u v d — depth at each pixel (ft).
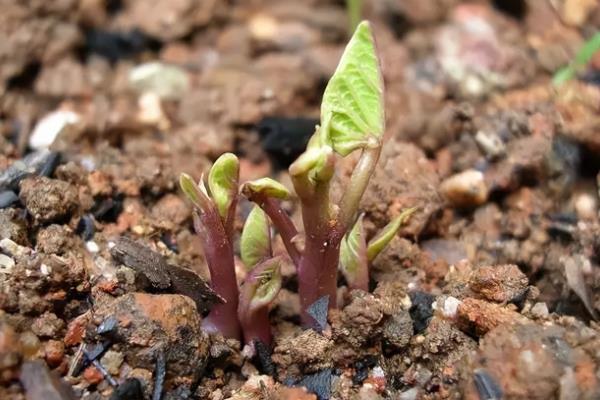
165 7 0.86
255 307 0.60
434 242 0.70
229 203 0.58
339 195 0.68
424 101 0.80
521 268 0.69
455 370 0.59
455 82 0.81
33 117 0.78
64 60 0.81
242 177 0.75
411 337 0.61
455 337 0.60
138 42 0.85
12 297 0.59
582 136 0.73
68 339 0.59
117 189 0.70
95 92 0.80
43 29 0.81
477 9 0.89
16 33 0.80
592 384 0.55
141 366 0.58
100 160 0.72
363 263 0.61
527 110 0.75
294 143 0.75
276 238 0.68
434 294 0.64
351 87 0.56
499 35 0.86
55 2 0.82
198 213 0.58
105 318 0.58
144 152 0.74
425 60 0.84
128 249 0.62
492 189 0.72
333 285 0.60
